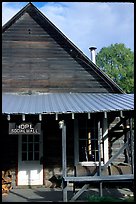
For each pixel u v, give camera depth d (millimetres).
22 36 16047
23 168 14852
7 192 12977
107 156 14852
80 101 13688
